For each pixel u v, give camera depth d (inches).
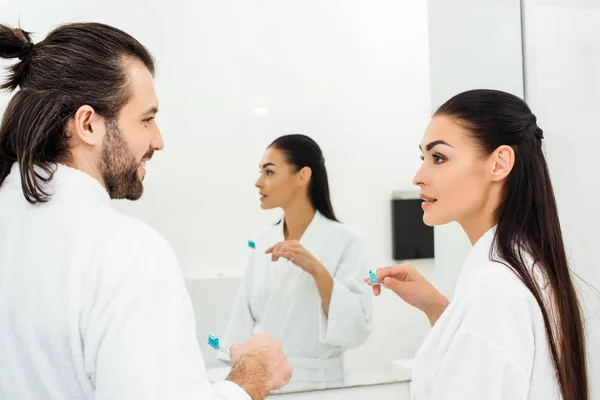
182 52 44.4
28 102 23.9
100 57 24.6
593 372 47.7
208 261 44.6
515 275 28.0
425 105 49.5
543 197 30.8
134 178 26.6
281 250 45.9
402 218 48.6
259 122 45.8
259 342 27.9
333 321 46.4
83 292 21.6
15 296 22.2
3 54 24.7
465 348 26.7
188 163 44.5
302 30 46.8
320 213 46.8
